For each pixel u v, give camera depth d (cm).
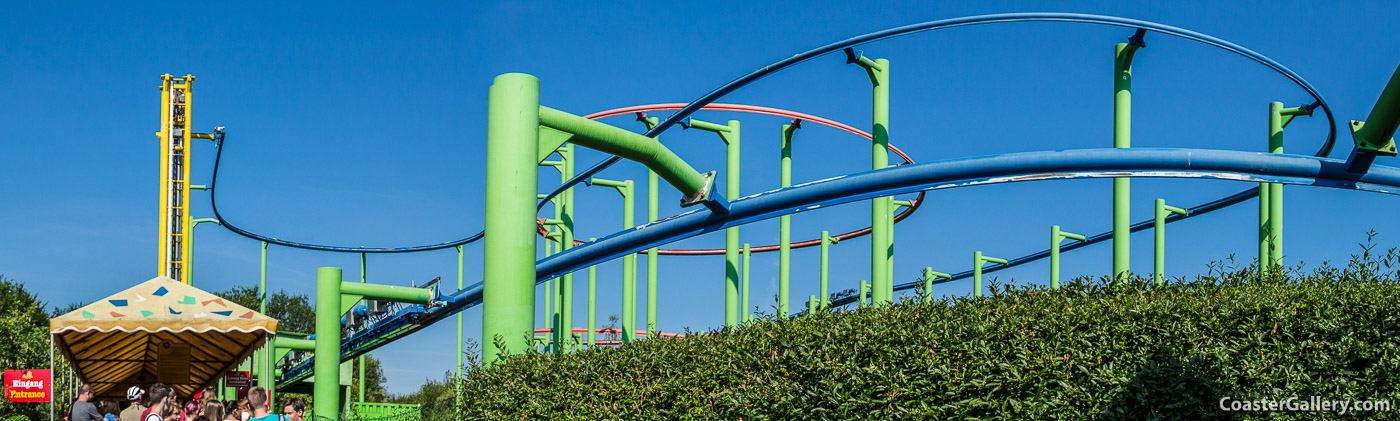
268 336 1953
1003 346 985
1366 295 914
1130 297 1019
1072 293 1106
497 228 1694
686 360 1233
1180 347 923
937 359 995
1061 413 931
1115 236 2359
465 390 1486
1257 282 1084
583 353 1368
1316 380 896
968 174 2492
